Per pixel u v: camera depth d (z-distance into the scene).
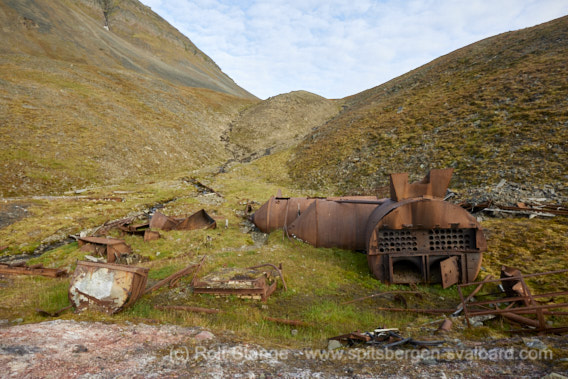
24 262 12.35
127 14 183.25
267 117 74.62
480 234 9.20
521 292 6.95
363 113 50.06
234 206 23.81
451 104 35.88
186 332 5.84
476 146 24.84
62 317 6.64
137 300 7.80
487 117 28.62
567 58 32.19
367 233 10.41
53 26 110.88
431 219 9.38
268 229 16.08
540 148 20.36
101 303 7.14
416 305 7.95
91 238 13.41
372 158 32.34
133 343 5.15
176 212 22.05
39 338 5.14
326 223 12.84
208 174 41.09
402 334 5.86
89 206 22.55
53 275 10.68
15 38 93.44
